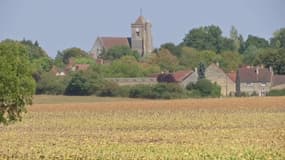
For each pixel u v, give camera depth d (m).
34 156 182.12
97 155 181.62
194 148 193.38
